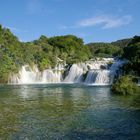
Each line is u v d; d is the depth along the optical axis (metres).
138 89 51.94
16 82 90.62
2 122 26.83
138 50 89.62
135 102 39.06
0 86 72.69
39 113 31.22
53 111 32.38
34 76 98.50
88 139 21.44
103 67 101.81
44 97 46.09
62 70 101.06
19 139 21.50
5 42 97.88
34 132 23.34
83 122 26.62
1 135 22.52
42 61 104.38
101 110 32.88
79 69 97.88
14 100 42.28
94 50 188.88
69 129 24.16
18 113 31.25
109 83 82.62
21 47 103.75
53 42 142.12
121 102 39.22
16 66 92.88
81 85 76.44
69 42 141.00
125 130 23.69
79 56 127.50
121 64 92.25
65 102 39.81
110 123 26.14
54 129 24.17
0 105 37.16
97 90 58.53
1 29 104.06
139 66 79.81
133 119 27.72
